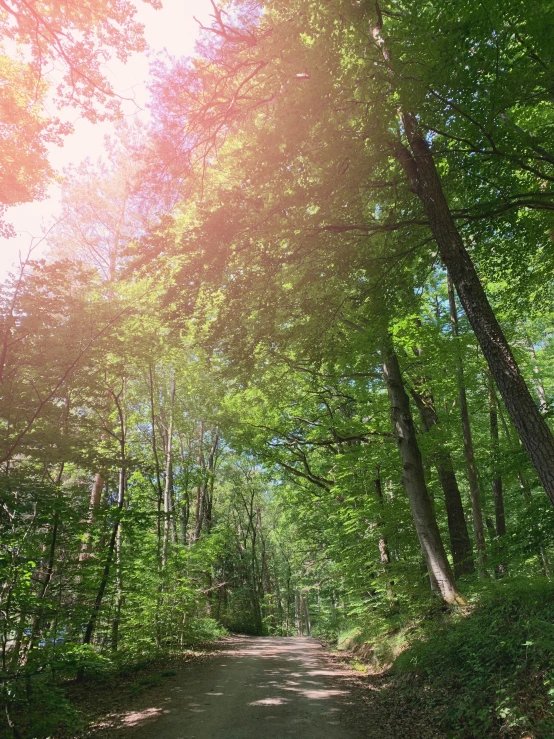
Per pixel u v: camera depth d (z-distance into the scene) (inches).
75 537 335.6
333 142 244.4
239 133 329.7
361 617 541.0
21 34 314.8
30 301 324.2
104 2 298.0
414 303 377.7
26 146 382.3
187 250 274.7
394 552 555.5
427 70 211.0
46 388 322.7
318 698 297.6
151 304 432.8
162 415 757.9
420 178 262.4
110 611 390.0
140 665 415.5
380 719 244.8
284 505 879.1
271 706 275.1
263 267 296.4
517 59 223.3
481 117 241.0
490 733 185.6
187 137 307.6
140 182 324.2
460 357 433.7
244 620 1054.4
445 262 243.8
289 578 1667.1
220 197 273.0
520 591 269.7
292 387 609.3
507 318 469.1
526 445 199.2
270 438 656.4
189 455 981.8
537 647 211.5
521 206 273.3
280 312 336.8
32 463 332.2
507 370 209.3
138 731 228.2
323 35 224.5
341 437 563.2
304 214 271.7
